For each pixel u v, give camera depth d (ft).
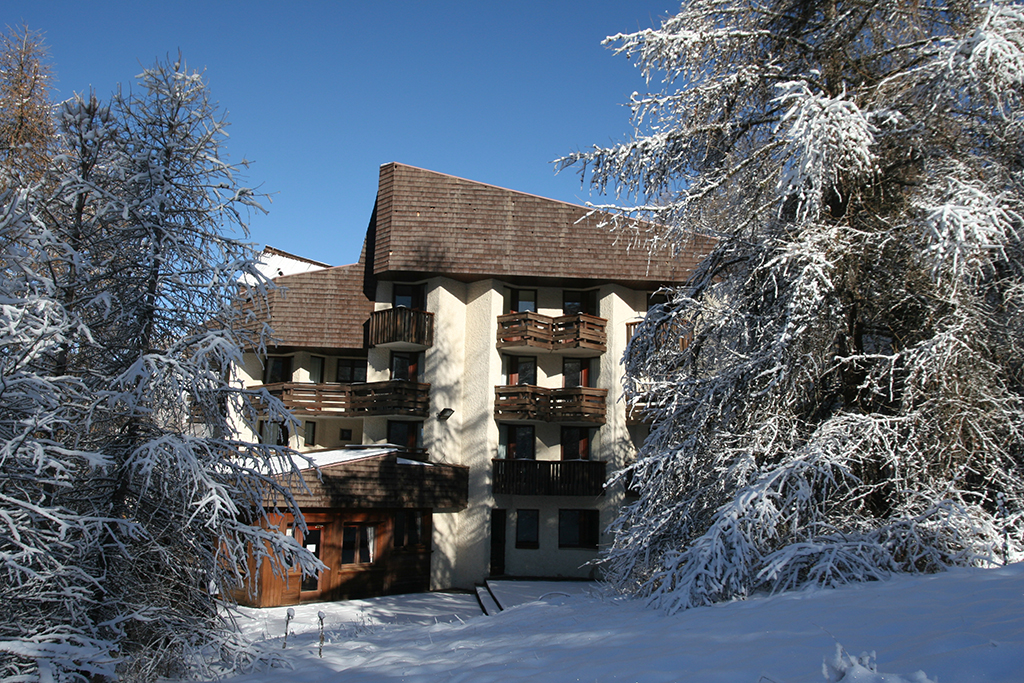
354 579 74.69
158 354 29.01
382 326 85.97
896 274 35.17
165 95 32.91
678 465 36.19
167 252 31.96
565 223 87.40
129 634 29.50
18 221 24.04
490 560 84.89
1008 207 30.78
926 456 31.94
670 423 38.45
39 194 30.32
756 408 35.81
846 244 33.50
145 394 29.40
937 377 31.60
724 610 23.93
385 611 65.87
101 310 30.25
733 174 40.34
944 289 32.55
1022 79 29.71
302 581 70.54
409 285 90.68
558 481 83.71
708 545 27.68
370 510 77.10
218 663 30.48
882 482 31.12
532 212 87.56
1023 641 12.53
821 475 30.96
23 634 23.59
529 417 84.23
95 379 30.53
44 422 23.06
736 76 38.06
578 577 84.07
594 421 85.15
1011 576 20.57
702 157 41.37
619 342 86.84
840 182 34.78
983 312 32.40
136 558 29.66
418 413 85.25
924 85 33.60
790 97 33.37
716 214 42.01
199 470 28.43
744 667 14.97
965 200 30.27
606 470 84.12
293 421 32.94
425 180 88.22
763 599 24.66
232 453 32.68
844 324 35.47
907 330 36.70
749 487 29.66
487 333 86.63
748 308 38.42
